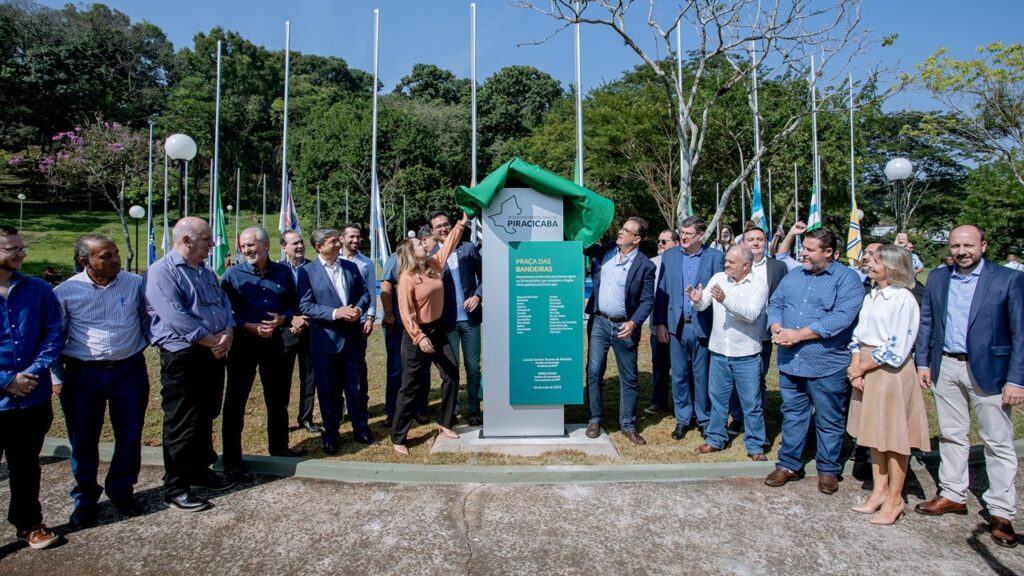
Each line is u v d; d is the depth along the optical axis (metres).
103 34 56.12
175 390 3.80
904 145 39.81
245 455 4.63
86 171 34.50
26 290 3.34
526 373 4.92
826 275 4.13
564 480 4.32
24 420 3.29
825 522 3.72
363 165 41.91
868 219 40.22
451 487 4.21
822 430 4.16
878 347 3.70
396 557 3.29
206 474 4.16
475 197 4.66
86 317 3.62
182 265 3.79
